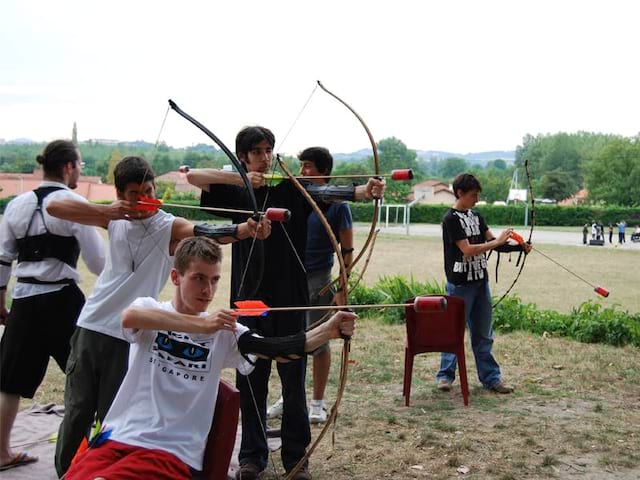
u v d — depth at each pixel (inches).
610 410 200.8
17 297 151.2
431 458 164.4
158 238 133.0
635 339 288.7
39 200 150.9
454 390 221.8
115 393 131.6
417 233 1549.0
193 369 109.8
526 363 255.8
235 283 150.5
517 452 167.9
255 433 149.0
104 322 132.3
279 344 110.2
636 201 3376.0
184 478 104.7
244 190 147.3
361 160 3026.6
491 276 689.6
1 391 151.6
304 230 149.3
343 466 159.6
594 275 722.2
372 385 227.3
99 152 2048.5
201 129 128.8
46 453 163.8
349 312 110.5
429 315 205.0
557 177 3673.7
